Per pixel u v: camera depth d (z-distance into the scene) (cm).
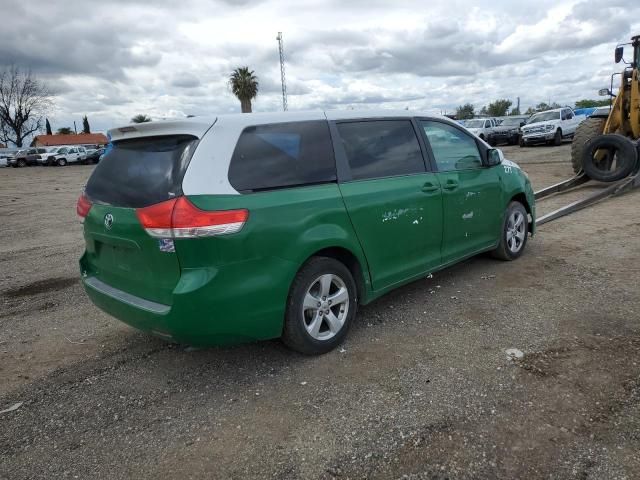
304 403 317
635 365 337
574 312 428
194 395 336
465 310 447
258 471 260
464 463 255
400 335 404
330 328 380
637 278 500
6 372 384
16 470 272
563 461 253
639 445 262
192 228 303
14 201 1590
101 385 356
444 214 467
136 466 269
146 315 328
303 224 348
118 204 345
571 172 1420
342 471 255
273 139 357
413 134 457
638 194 962
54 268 689
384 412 301
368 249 399
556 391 312
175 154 328
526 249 632
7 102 6775
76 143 7662
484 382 327
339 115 406
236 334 328
